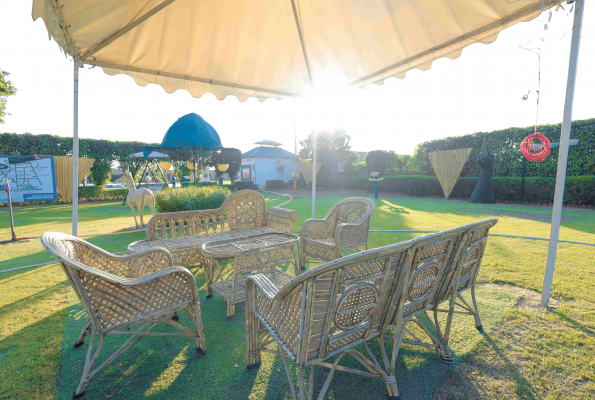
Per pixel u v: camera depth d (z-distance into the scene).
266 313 1.74
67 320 2.58
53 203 13.05
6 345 2.20
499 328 2.37
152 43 3.41
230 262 4.30
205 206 6.44
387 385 1.65
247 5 3.40
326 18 3.74
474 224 1.86
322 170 22.20
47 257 4.50
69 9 2.35
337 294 1.38
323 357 1.45
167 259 2.69
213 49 3.91
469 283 2.30
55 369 1.95
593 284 3.15
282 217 4.18
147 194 6.66
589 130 9.98
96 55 3.29
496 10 2.76
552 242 2.65
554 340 2.18
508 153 12.12
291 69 4.79
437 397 1.67
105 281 1.72
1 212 10.07
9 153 12.54
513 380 1.79
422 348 2.17
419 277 1.76
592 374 1.82
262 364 2.03
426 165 15.55
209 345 2.25
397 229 6.36
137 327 2.53
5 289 3.24
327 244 3.62
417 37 3.53
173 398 1.70
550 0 2.39
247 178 28.09
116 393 1.74
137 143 15.84
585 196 9.77
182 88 4.36
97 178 14.77
